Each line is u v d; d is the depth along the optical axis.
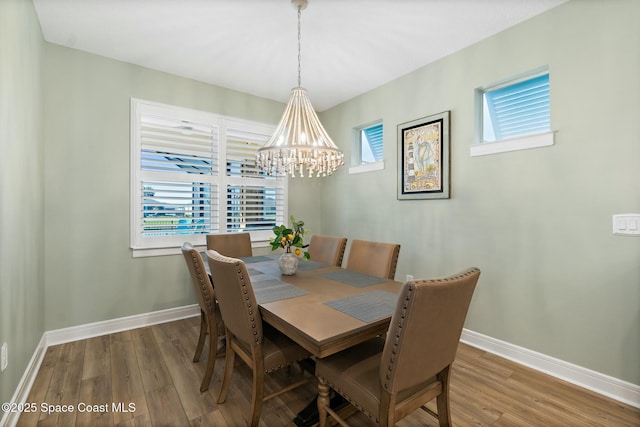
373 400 1.22
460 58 2.71
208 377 1.96
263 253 3.90
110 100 2.87
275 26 2.39
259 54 2.82
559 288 2.13
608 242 1.92
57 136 2.61
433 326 1.17
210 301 1.99
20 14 1.83
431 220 2.95
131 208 2.97
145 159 3.05
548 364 2.18
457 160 2.73
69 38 2.54
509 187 2.38
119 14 2.23
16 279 1.75
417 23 2.33
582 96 2.02
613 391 1.90
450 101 2.78
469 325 2.66
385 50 2.73
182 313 3.26
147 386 2.00
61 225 2.63
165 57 2.87
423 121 2.97
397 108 3.29
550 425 1.65
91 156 2.77
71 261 2.68
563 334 2.12
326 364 1.44
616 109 1.88
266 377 2.15
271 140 2.29
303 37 2.54
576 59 2.04
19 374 1.80
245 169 3.72
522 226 2.31
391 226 3.35
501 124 2.73
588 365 2.01
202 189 3.44
